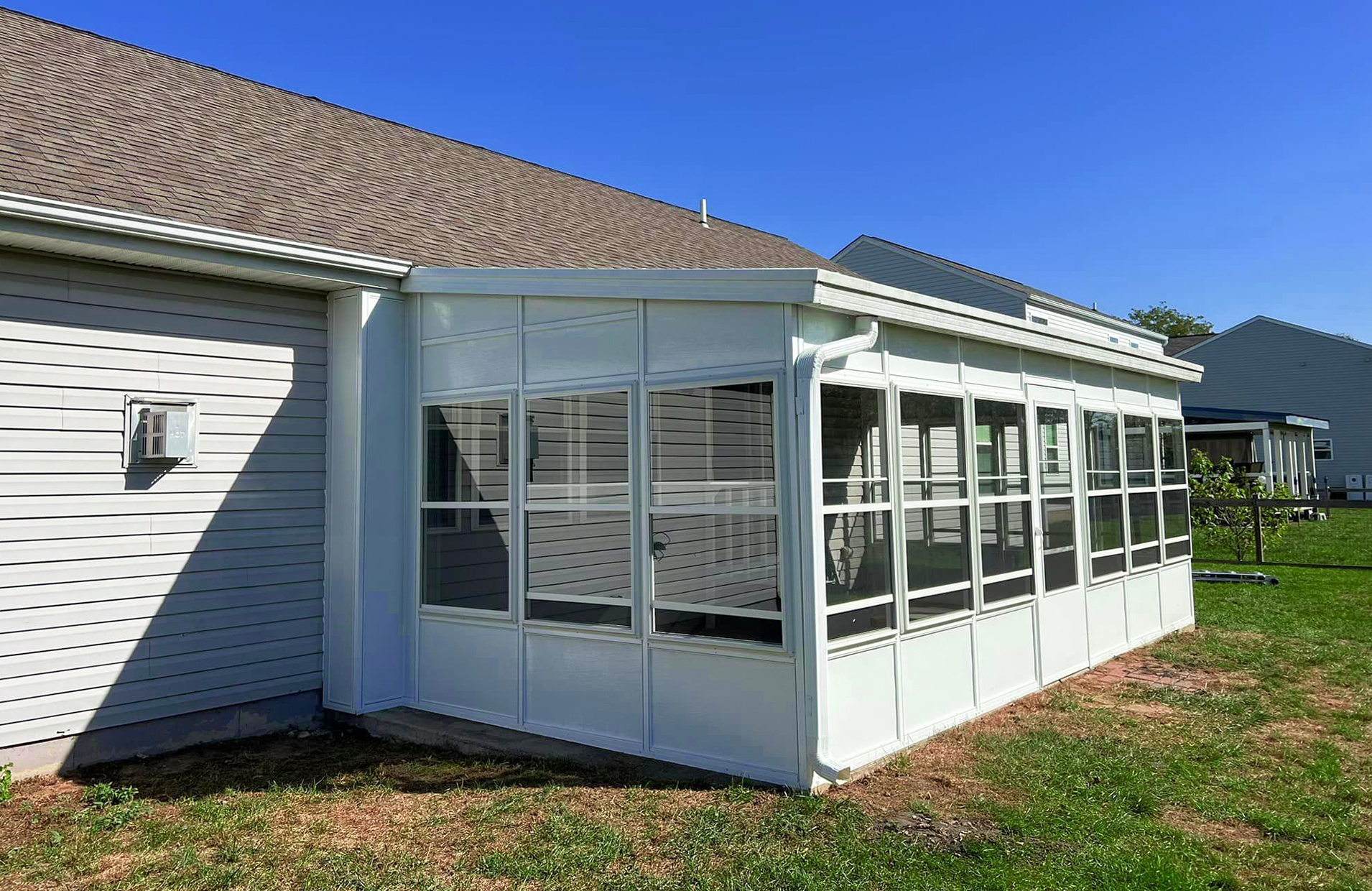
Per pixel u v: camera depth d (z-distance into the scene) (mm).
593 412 5730
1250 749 5484
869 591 5227
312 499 6746
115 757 5645
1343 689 7004
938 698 5824
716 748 5055
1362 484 33250
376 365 6703
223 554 6207
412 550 6785
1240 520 16219
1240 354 36312
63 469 5441
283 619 6527
